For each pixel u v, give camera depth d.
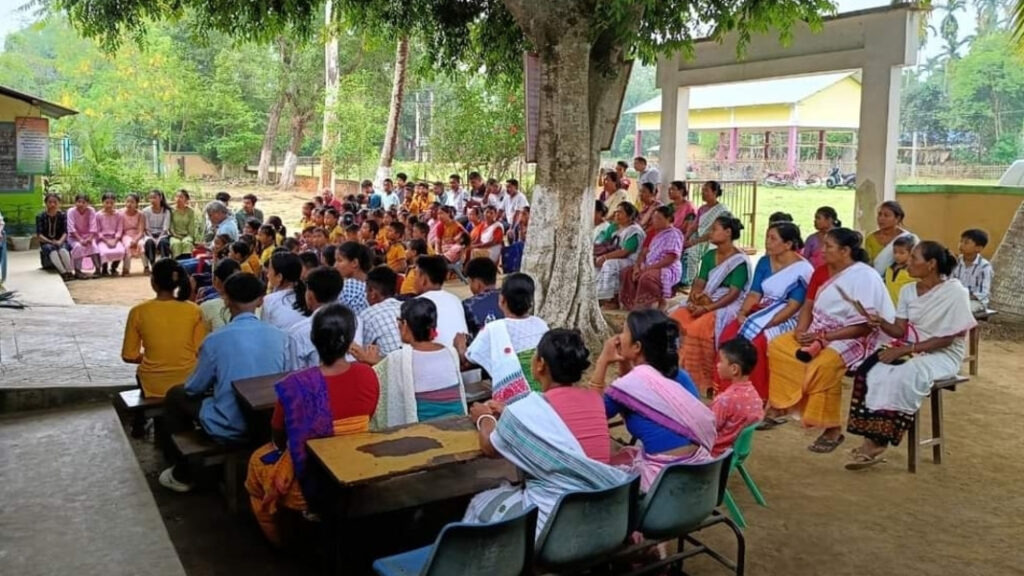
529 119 7.51
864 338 5.20
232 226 10.81
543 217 7.46
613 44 7.69
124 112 28.42
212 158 34.25
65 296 10.02
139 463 4.84
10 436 5.05
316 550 3.74
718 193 9.88
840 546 3.94
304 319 4.47
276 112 31.48
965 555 3.84
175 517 4.25
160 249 12.54
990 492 4.57
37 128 14.07
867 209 10.18
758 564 3.76
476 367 4.71
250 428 4.15
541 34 7.19
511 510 2.95
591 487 2.91
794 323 5.62
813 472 4.88
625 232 9.32
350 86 23.84
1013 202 11.25
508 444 2.94
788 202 24.31
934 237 11.88
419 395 3.81
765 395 5.58
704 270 6.32
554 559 2.80
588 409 3.04
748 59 11.37
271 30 8.78
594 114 7.73
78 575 3.34
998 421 5.83
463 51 10.42
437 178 19.70
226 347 4.16
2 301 9.22
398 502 3.36
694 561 3.79
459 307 4.86
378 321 4.54
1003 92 32.97
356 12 9.83
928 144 35.84
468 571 2.52
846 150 34.19
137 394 4.90
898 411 4.80
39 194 14.38
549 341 3.07
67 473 4.46
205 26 8.89
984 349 8.09
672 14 7.42
